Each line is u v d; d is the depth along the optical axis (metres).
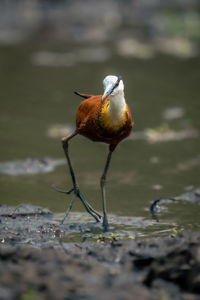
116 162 12.91
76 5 33.34
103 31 28.81
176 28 28.95
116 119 8.62
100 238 8.52
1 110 16.88
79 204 10.40
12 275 6.32
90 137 9.00
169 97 18.20
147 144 14.23
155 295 6.25
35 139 14.45
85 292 6.07
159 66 22.33
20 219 9.40
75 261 6.80
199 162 12.82
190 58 23.69
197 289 6.41
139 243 7.35
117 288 6.23
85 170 12.34
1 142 14.15
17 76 20.80
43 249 7.10
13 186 11.27
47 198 10.63
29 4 32.44
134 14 32.47
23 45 25.98
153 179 11.75
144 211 10.01
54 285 6.16
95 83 19.69
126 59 23.48
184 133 14.96
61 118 16.17
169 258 6.79
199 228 9.13
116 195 10.86
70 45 26.16
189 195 10.74
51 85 19.59
